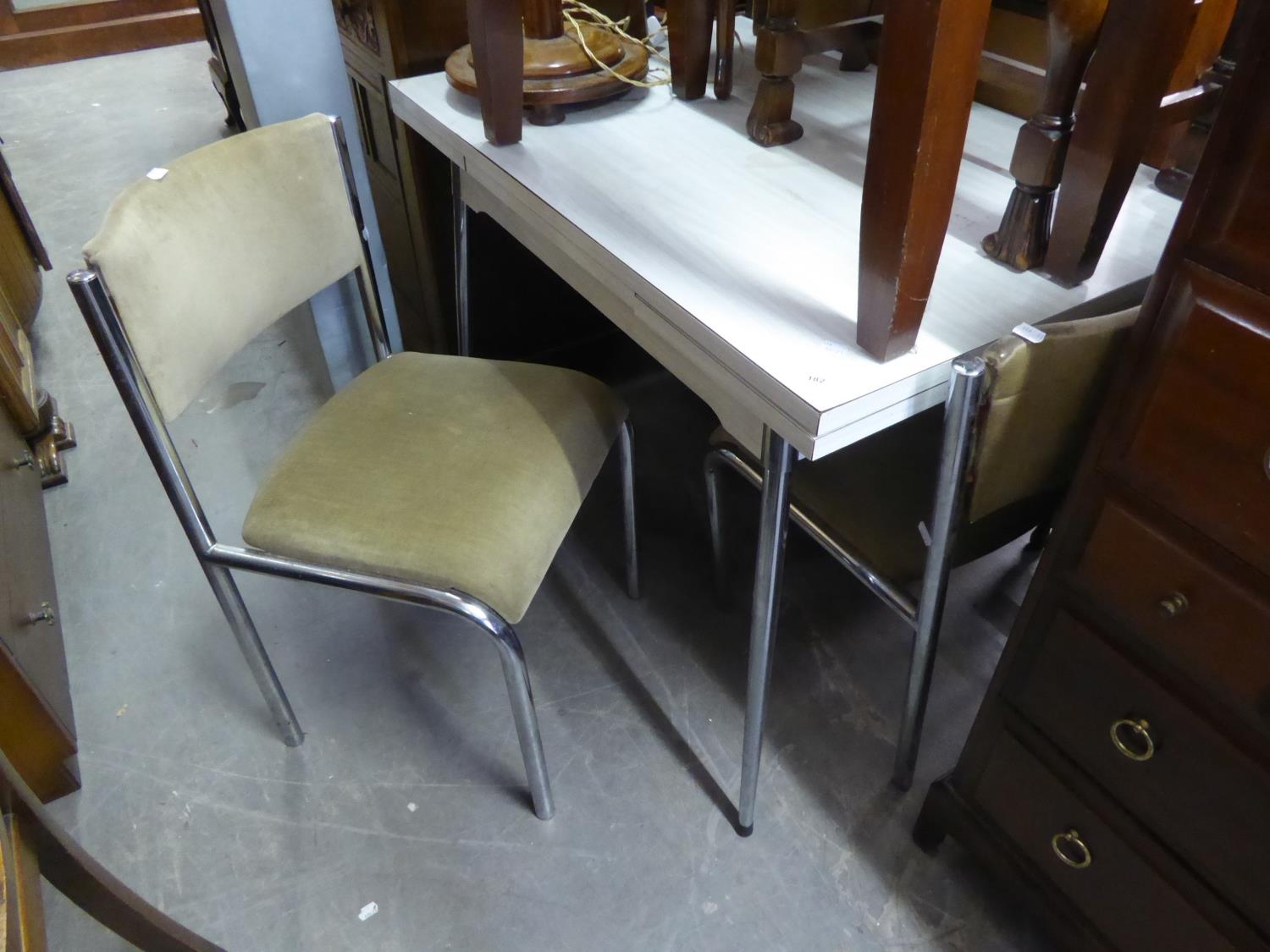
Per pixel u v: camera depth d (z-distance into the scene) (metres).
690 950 1.00
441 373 1.16
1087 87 0.71
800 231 0.87
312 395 1.85
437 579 0.90
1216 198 0.56
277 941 1.02
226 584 1.02
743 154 1.01
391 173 1.52
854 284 0.79
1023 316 0.77
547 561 0.96
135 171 2.87
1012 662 0.85
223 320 0.97
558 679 1.29
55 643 1.27
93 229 2.52
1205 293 0.58
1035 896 0.93
